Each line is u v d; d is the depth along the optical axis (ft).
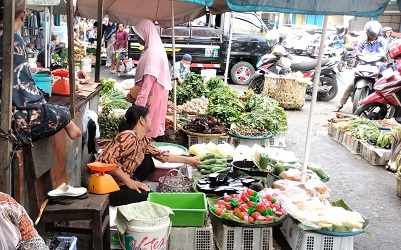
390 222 14.28
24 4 7.38
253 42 41.93
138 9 22.08
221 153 16.52
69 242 8.38
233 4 10.57
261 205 11.15
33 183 8.18
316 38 61.77
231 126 20.92
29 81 7.62
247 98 25.11
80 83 14.89
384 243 12.84
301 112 31.78
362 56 28.76
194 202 11.28
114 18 22.17
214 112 21.70
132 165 12.23
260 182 13.44
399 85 24.54
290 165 14.71
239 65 41.88
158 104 17.61
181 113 22.48
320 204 11.68
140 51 42.01
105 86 23.36
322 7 10.73
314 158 21.03
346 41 64.18
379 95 25.35
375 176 18.78
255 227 10.87
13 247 5.70
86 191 9.34
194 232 10.53
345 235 10.80
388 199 16.22
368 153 20.74
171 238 10.47
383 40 28.78
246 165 15.08
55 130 7.96
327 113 31.58
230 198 11.77
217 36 41.81
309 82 31.60
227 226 11.03
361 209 15.23
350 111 32.22
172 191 12.05
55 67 17.92
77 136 8.83
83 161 13.55
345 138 23.17
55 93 11.88
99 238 8.76
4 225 5.62
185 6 21.93
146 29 17.39
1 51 7.29
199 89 25.07
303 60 36.17
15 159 7.63
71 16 9.76
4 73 6.93
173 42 20.08
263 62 34.94
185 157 13.74
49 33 26.03
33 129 7.66
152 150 13.43
